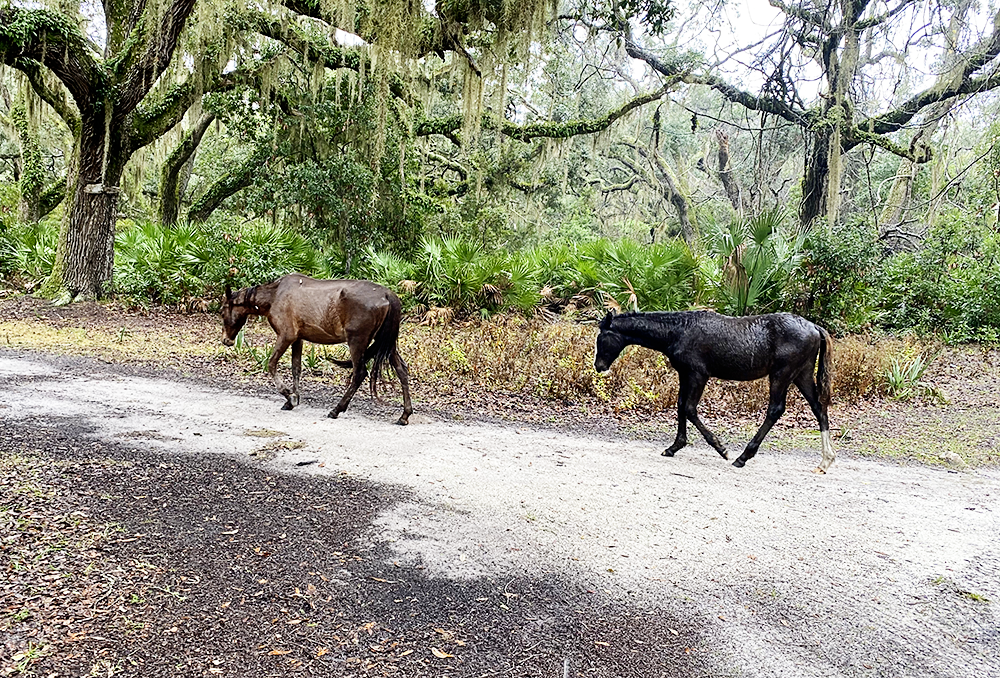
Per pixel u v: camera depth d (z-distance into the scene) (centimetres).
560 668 303
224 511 437
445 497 497
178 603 324
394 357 700
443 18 1341
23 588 320
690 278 1408
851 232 1447
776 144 2905
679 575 396
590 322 1402
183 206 2627
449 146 2669
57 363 878
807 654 325
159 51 1309
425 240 1662
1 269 1700
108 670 271
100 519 404
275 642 302
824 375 622
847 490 571
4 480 445
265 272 1450
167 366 913
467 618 336
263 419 678
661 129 3406
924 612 368
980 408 945
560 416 786
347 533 421
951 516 518
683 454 658
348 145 1845
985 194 2028
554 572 391
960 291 1614
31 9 1267
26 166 1977
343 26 1248
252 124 1848
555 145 2100
